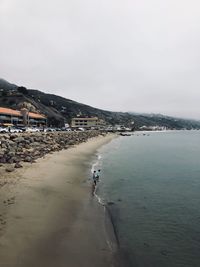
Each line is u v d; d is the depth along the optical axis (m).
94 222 18.78
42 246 14.53
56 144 64.62
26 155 41.56
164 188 29.95
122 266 13.66
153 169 43.06
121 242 16.22
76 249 14.77
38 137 67.06
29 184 25.73
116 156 60.47
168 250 15.58
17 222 16.94
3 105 187.25
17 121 136.50
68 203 22.12
